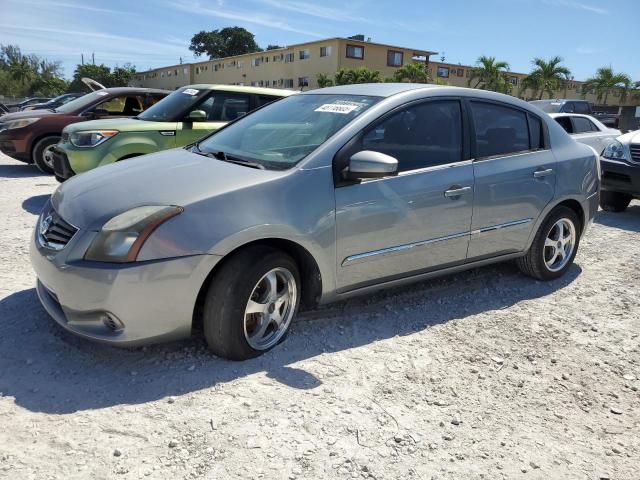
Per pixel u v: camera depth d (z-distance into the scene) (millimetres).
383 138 3711
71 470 2307
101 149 7023
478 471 2473
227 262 3100
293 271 3383
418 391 3086
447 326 3955
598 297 4680
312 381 3102
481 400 3043
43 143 9914
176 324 3006
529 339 3832
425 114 3967
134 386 2957
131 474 2305
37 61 80750
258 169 3436
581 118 12109
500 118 4434
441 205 3918
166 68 64188
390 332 3801
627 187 7766
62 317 3111
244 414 2758
